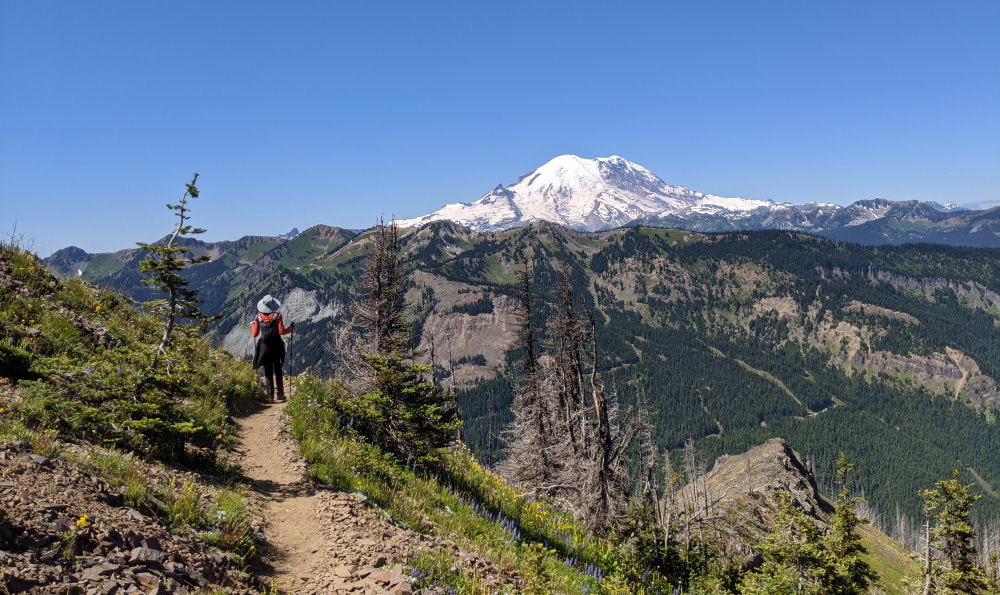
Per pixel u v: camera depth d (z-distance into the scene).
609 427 28.14
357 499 8.83
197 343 15.36
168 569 4.88
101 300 14.21
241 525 6.52
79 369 8.52
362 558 6.58
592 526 22.61
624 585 11.11
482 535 9.91
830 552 34.75
